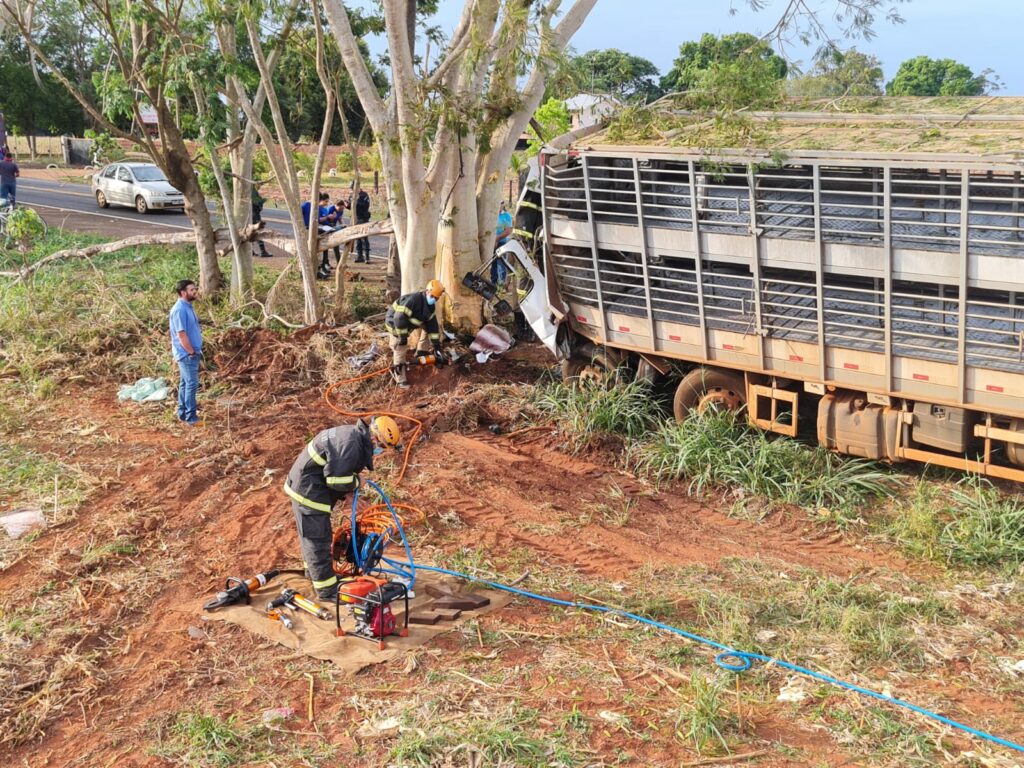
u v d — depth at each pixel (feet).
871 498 29.19
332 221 64.85
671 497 30.14
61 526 26.78
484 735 16.66
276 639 20.68
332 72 46.73
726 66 30.89
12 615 21.86
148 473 30.86
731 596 22.61
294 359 42.24
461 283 45.70
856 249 26.91
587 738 16.78
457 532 26.81
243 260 50.88
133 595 22.97
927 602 22.30
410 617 21.53
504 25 37.37
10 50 151.74
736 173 29.37
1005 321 25.20
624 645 20.42
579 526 27.50
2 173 80.18
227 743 17.06
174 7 43.98
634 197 33.19
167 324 46.83
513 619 21.65
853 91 35.47
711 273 30.81
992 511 26.40
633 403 34.68
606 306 34.63
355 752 16.66
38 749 17.29
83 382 40.78
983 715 17.75
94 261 67.51
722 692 18.33
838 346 28.45
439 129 41.55
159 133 49.73
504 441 34.76
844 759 16.24
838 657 19.85
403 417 36.09
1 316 47.65
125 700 18.71
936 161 24.43
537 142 55.67
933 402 27.09
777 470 30.01
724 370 32.50
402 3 38.63
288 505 28.40
